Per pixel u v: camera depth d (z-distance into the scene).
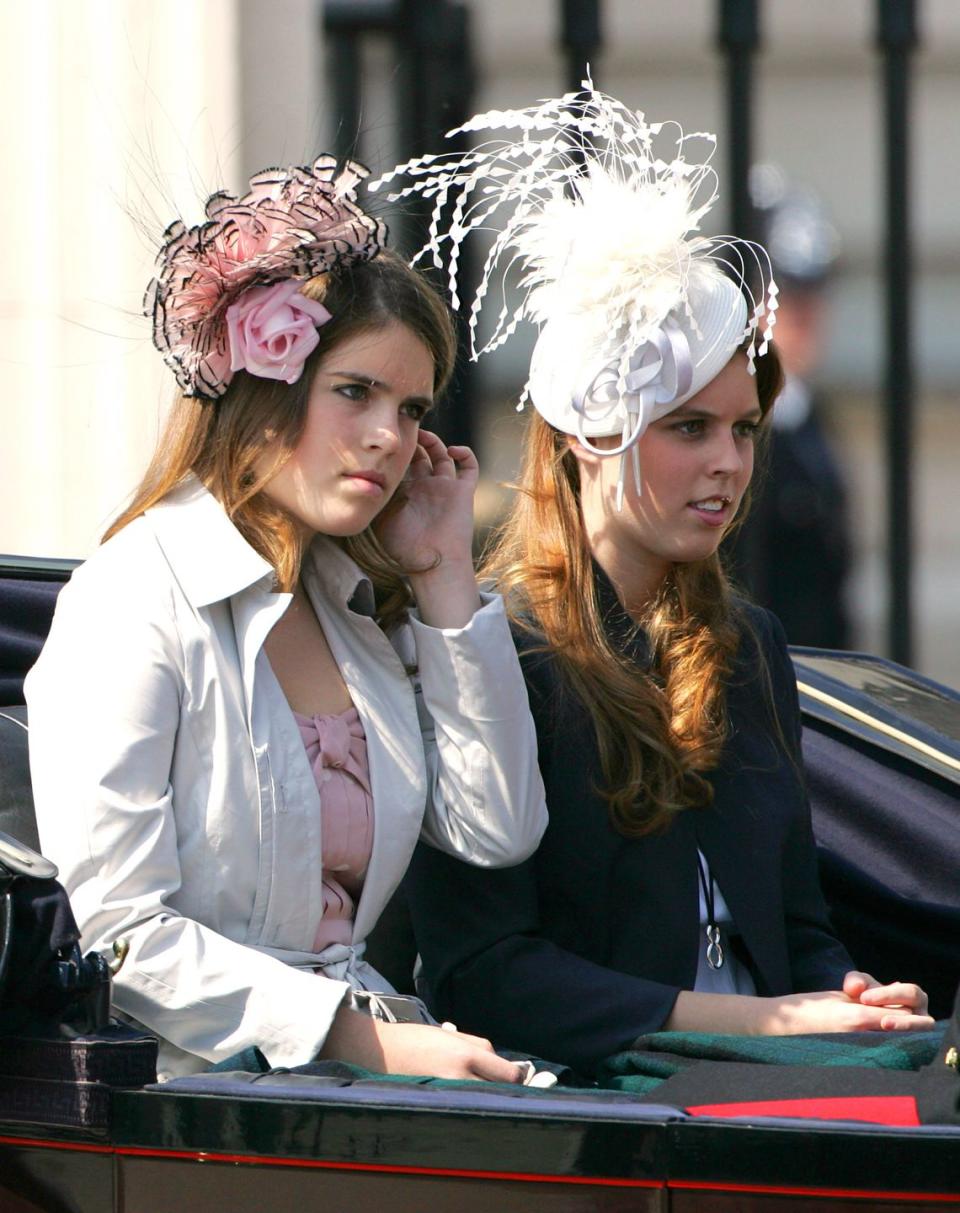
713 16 26.16
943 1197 6.87
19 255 18.53
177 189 17.92
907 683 12.87
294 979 8.65
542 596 10.49
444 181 10.23
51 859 8.76
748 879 10.34
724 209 26.44
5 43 18.56
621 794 10.06
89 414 18.50
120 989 8.66
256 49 19.06
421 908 10.17
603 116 10.63
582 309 10.20
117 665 8.86
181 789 8.98
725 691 10.66
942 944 11.42
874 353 27.33
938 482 29.89
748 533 25.30
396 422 9.33
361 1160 7.34
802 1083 8.10
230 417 9.35
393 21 22.91
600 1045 9.61
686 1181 7.04
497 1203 7.23
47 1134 7.66
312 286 9.22
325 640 9.75
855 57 27.61
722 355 10.11
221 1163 7.48
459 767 9.70
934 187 28.64
